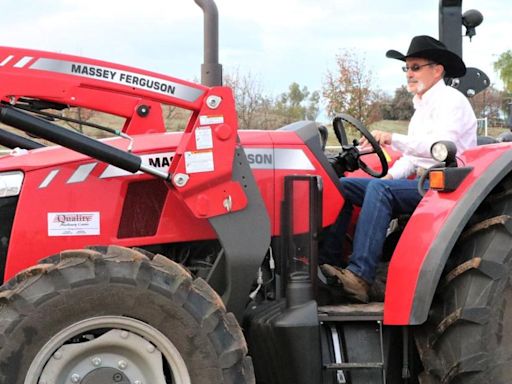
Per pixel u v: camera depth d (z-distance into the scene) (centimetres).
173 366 298
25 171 330
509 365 326
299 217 349
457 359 328
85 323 290
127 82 327
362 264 374
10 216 330
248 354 354
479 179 338
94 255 293
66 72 321
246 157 332
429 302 323
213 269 333
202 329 298
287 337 329
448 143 343
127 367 297
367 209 380
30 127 308
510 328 328
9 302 282
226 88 327
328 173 373
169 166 339
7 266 325
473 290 328
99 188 336
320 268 372
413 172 427
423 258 329
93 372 293
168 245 352
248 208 329
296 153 367
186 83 326
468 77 475
